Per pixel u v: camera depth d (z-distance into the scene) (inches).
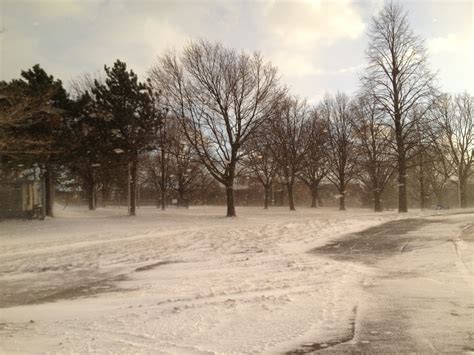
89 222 1184.2
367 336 260.7
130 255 634.2
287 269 496.4
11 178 1216.8
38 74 1236.5
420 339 253.0
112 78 1368.1
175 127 1625.2
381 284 408.5
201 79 1375.5
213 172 1424.7
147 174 3041.3
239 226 1010.1
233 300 353.7
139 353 236.1
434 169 2459.4
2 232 939.3
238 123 1389.0
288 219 1241.4
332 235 812.0
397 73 1572.3
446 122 2201.0
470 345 241.6
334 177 2464.3
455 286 392.5
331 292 378.0
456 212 1406.3
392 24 1583.4
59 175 2050.9
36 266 565.6
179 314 314.3
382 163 1749.5
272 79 1455.5
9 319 322.0
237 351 238.2
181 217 1393.9
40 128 1147.9
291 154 2082.9
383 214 1443.2
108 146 1368.1
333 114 2178.9
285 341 253.6
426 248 613.3
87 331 279.4
